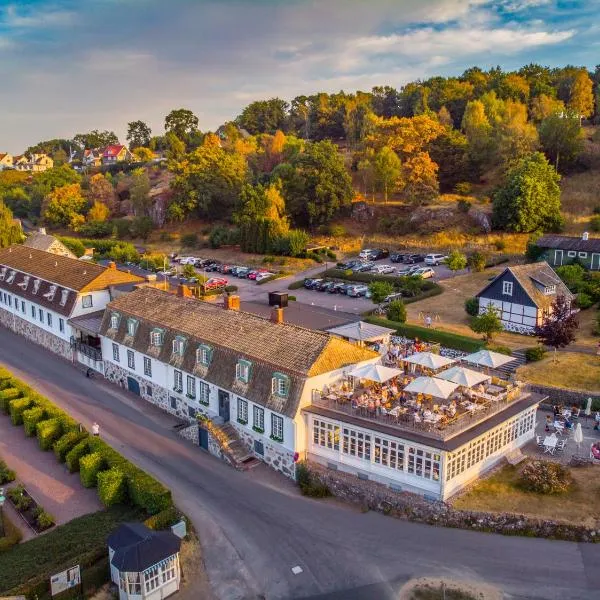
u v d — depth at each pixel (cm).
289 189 11350
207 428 4009
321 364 3694
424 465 3222
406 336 5975
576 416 4284
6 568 2817
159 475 3750
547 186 9375
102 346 5375
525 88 14388
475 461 3416
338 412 3547
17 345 6538
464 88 15125
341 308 7356
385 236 10450
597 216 9094
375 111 16750
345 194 11206
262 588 2778
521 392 3934
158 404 4788
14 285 6925
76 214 14100
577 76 14025
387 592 2709
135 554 2609
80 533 3102
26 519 3316
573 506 3178
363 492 3378
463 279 7938
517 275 6059
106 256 11019
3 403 4703
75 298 5878
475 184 11619
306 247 10262
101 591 2759
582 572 2778
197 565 2944
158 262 10238
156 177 17075
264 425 3819
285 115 19700
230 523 3259
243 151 15475
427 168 10844
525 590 2678
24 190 17288
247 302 7188
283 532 3175
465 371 3784
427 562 2897
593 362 5028
